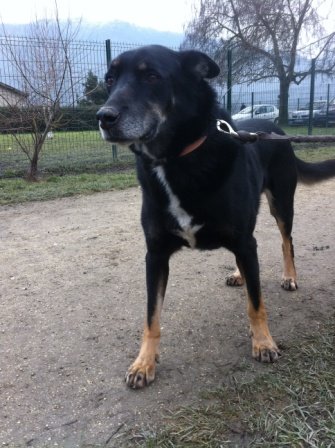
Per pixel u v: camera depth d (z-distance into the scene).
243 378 0.96
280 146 1.36
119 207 2.51
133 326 1.21
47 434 0.83
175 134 0.94
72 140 4.15
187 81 0.98
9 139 3.64
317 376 0.94
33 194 2.84
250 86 8.04
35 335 1.18
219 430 0.81
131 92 0.92
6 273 1.61
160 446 0.78
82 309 1.31
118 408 0.89
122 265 1.65
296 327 1.16
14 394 0.95
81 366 1.04
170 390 0.94
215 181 0.95
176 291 1.41
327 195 2.72
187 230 1.00
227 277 1.46
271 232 1.98
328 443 0.76
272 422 0.81
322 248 1.74
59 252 1.81
